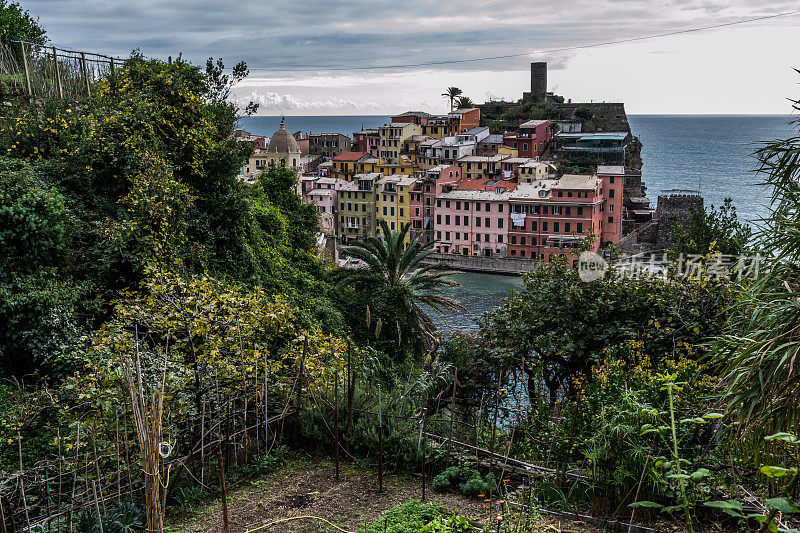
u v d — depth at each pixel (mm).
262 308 10508
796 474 3660
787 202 4992
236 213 18000
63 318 11688
